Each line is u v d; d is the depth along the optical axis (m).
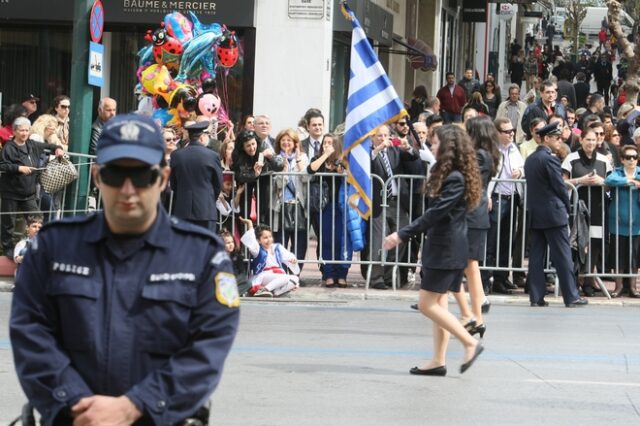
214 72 19.67
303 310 14.89
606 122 21.97
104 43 24.39
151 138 4.23
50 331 4.38
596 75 48.81
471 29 46.06
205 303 4.37
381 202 16.67
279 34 23.98
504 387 10.01
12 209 16.80
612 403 9.45
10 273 16.97
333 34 25.64
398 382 10.13
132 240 4.36
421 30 36.62
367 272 16.84
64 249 4.37
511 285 17.23
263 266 16.06
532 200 15.76
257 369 10.59
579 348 12.19
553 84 21.53
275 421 8.54
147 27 24.16
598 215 16.77
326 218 16.86
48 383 4.27
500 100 30.39
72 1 24.00
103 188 4.23
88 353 4.31
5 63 24.67
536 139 15.88
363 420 8.64
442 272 10.05
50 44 24.53
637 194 16.69
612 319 14.66
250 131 16.61
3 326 12.83
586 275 16.73
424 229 9.97
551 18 70.69
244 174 16.56
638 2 56.22
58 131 18.91
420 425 8.52
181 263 4.36
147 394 4.23
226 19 23.84
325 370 10.61
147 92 19.05
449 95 29.08
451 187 9.94
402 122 16.92
